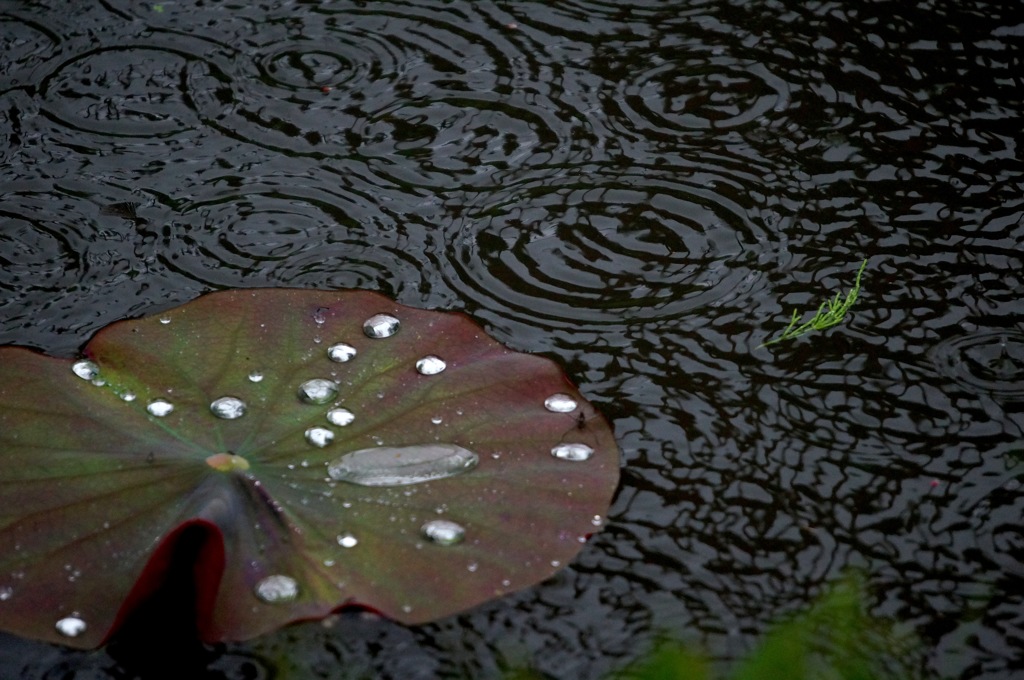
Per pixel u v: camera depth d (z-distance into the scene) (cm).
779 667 107
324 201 140
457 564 119
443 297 134
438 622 118
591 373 130
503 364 129
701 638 118
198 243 137
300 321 130
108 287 134
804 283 136
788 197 141
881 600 120
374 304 132
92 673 116
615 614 119
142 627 118
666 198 141
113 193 140
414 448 124
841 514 123
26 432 124
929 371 130
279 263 136
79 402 126
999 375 130
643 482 125
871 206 141
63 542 120
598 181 142
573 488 123
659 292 135
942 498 124
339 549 120
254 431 125
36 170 142
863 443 127
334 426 125
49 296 133
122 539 120
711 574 121
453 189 142
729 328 133
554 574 120
